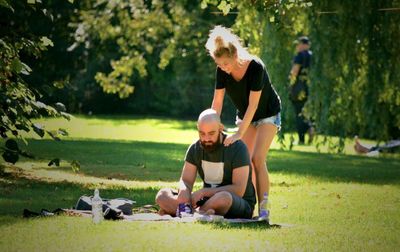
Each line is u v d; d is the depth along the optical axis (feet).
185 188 48.98
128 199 55.26
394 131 123.34
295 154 102.58
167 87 188.85
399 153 108.99
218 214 48.14
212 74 178.70
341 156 102.58
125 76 147.74
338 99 98.78
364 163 94.12
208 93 183.62
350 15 95.55
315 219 50.49
